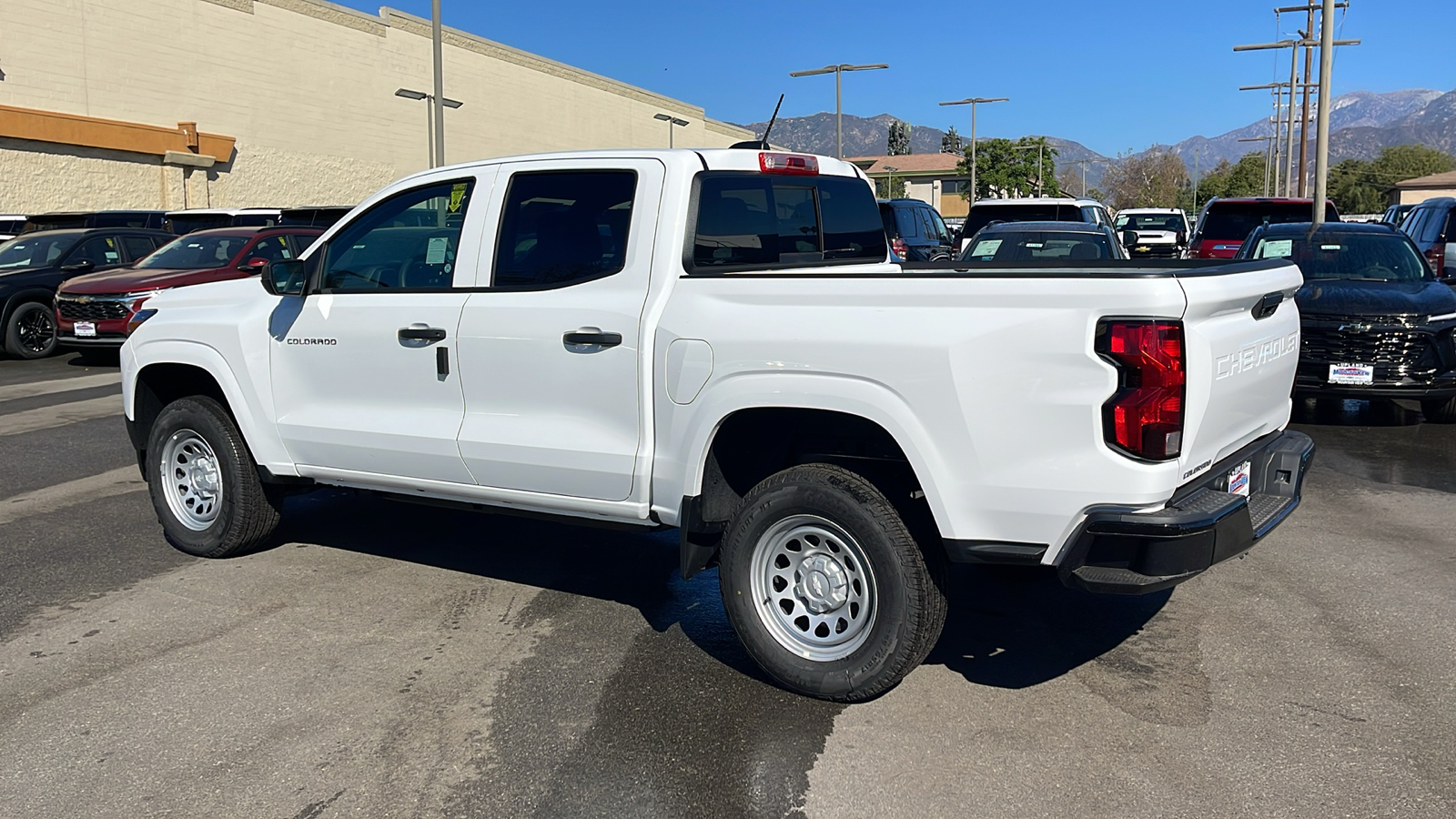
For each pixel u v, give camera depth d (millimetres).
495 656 4707
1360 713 4098
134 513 7109
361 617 5184
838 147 40969
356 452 5410
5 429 10117
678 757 3803
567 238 4797
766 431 4594
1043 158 88188
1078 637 4895
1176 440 3658
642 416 4531
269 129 35094
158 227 23141
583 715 4129
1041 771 3686
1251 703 4191
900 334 3895
